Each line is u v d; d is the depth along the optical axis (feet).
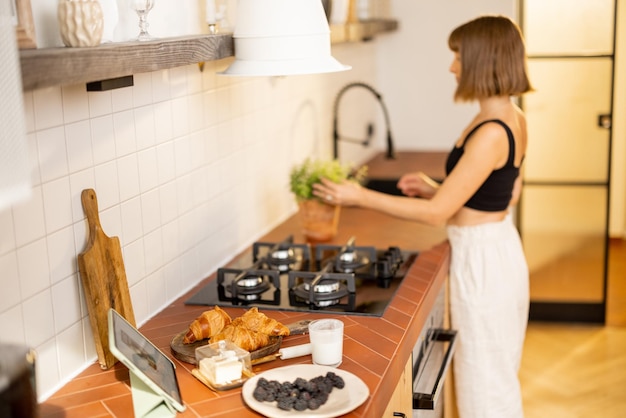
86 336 6.36
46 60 4.54
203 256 8.64
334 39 10.36
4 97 4.23
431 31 15.64
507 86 9.04
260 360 6.23
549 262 15.96
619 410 12.36
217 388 5.73
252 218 10.10
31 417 4.38
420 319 7.57
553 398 12.82
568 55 15.02
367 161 15.10
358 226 10.84
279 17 7.16
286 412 5.21
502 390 9.50
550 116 15.37
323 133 12.93
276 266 8.84
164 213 7.69
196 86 8.30
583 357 14.43
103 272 6.29
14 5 5.09
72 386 5.99
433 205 9.03
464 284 9.45
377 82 16.08
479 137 8.93
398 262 8.94
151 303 7.48
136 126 7.07
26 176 4.38
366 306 7.51
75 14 5.28
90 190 6.22
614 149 21.49
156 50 5.86
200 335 6.50
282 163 11.14
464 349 9.53
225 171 9.17
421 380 8.04
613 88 15.03
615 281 18.62
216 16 8.45
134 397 5.40
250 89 9.85
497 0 15.11
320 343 6.10
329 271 8.43
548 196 15.70
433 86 15.87
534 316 16.19
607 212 15.53
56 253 5.93
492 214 9.44
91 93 6.30
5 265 5.39
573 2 14.80
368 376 5.94
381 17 15.30
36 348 5.74
